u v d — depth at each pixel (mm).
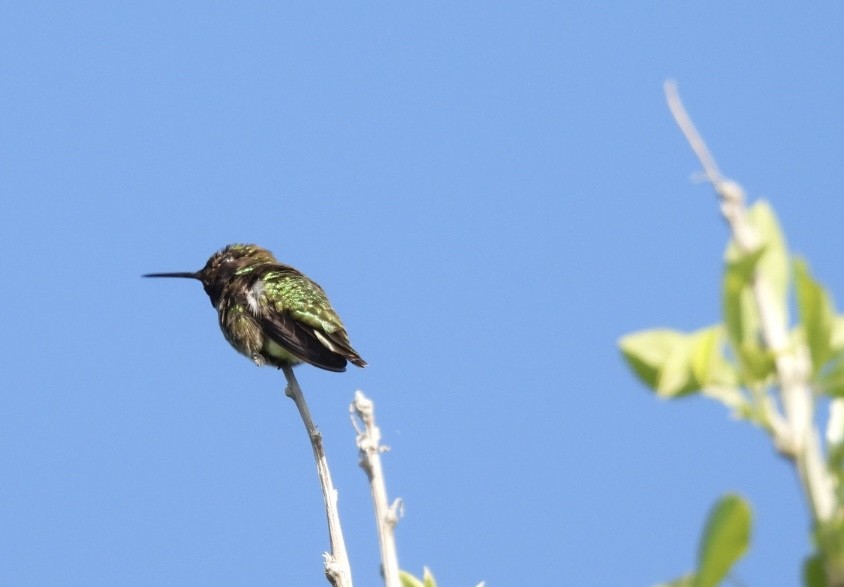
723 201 4215
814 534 3859
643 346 4215
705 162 4262
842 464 4043
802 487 3967
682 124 4309
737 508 3842
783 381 4078
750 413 4078
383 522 8062
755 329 4262
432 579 7762
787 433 4027
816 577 4000
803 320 4051
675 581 3998
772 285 4293
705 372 4121
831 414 4270
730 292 4156
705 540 3873
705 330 4129
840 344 4109
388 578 7832
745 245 4156
